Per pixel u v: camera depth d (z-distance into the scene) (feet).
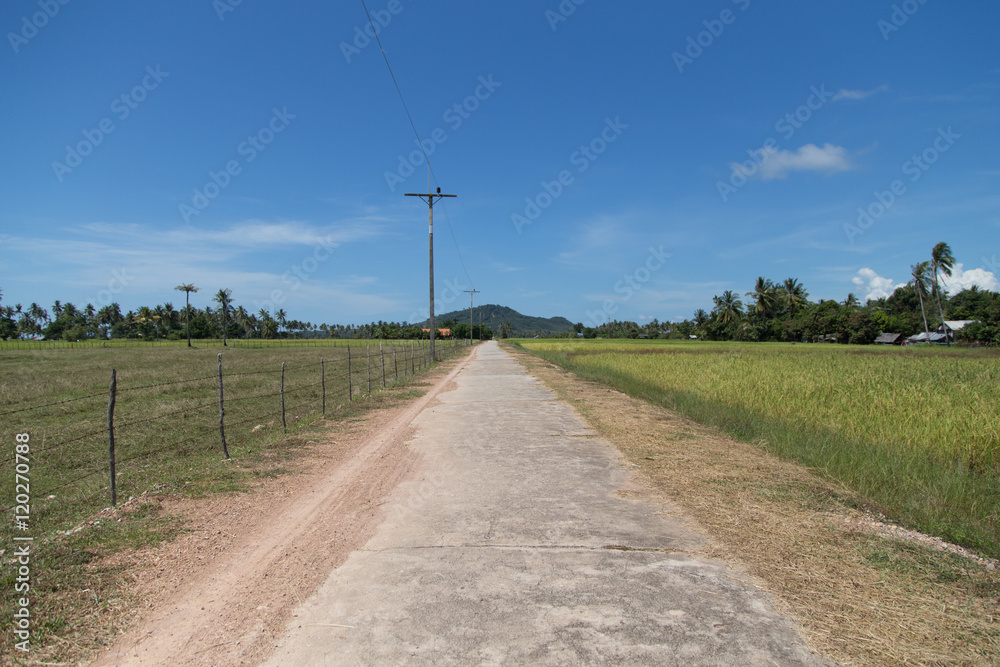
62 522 17.07
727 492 18.58
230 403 45.47
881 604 10.98
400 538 15.06
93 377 67.41
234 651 9.71
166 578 12.74
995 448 24.98
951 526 15.43
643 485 19.65
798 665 8.93
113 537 15.02
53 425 34.81
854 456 21.99
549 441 27.76
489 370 82.48
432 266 104.37
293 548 14.53
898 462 21.01
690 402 38.91
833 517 16.12
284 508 17.98
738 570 12.59
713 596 11.34
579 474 21.33
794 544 14.08
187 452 28.37
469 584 12.07
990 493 18.70
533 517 16.49
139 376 68.85
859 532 14.89
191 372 75.97
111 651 9.78
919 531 15.25
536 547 14.12
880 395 37.19
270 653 9.60
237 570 13.19
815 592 11.50
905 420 30.01
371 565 13.28
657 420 33.71
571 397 45.98
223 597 11.80
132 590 12.12
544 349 170.91
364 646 9.71
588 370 72.95
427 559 13.52
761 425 29.76
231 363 100.22
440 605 11.14
